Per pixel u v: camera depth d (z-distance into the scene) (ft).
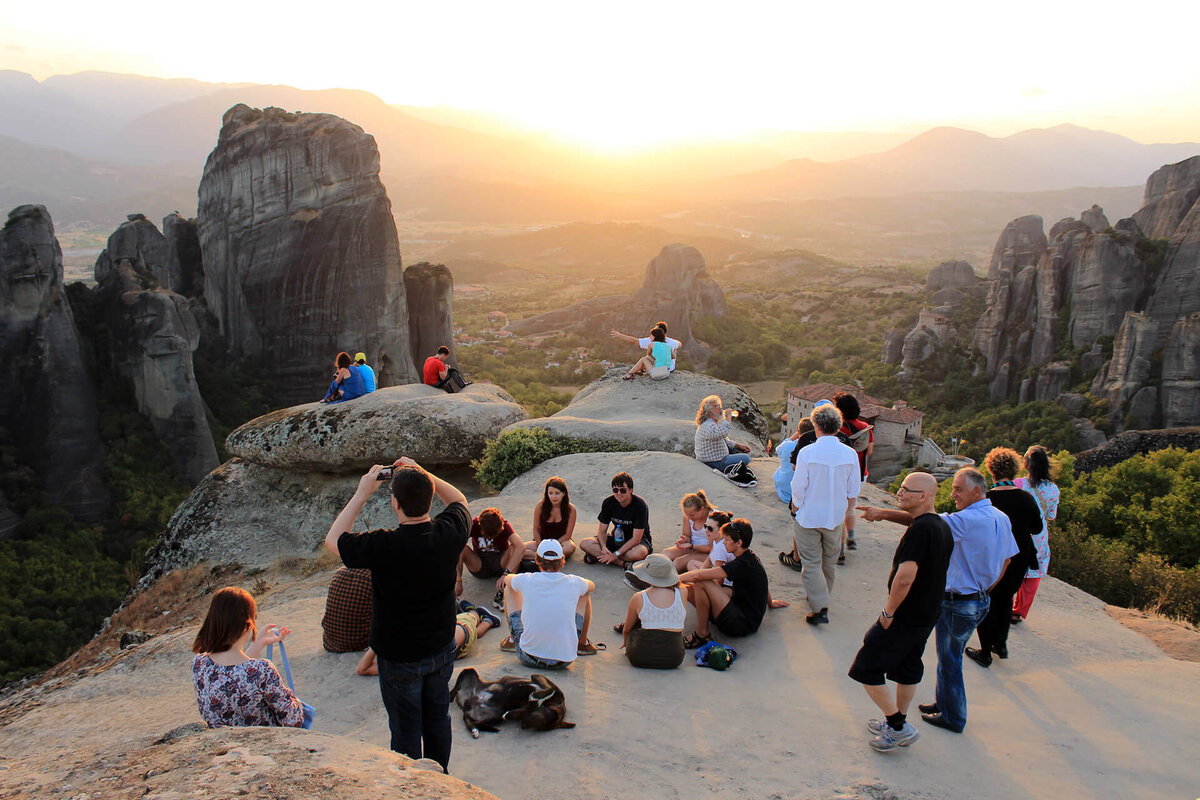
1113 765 21.79
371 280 255.29
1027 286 355.36
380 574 16.46
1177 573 53.11
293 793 11.74
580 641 27.99
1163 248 312.29
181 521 77.97
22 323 194.18
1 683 129.70
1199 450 102.68
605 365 546.67
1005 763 21.72
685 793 19.54
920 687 26.53
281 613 35.68
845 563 37.93
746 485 48.83
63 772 15.57
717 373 522.88
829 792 19.85
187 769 12.95
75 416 197.36
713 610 29.40
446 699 17.81
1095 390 300.81
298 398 259.60
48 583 164.96
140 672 33.58
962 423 335.47
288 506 76.33
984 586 23.15
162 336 207.62
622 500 36.42
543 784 19.66
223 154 256.73
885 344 451.12
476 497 68.80
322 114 256.32
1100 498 90.99
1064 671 28.17
